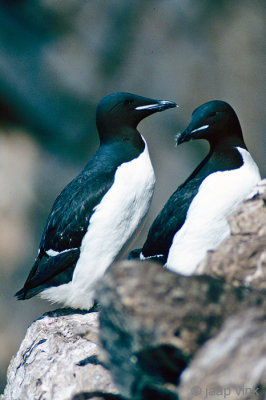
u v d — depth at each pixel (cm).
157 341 566
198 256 946
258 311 572
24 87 2053
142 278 579
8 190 2075
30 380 855
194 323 569
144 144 1091
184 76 2031
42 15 2050
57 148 2105
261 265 631
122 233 1070
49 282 1091
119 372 612
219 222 930
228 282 630
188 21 2019
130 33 2027
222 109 955
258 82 2044
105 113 1085
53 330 959
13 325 2058
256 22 2023
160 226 988
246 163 948
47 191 2095
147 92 2048
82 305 1090
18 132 2098
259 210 683
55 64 2048
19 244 2077
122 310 571
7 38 2053
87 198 1057
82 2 2022
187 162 2053
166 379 593
